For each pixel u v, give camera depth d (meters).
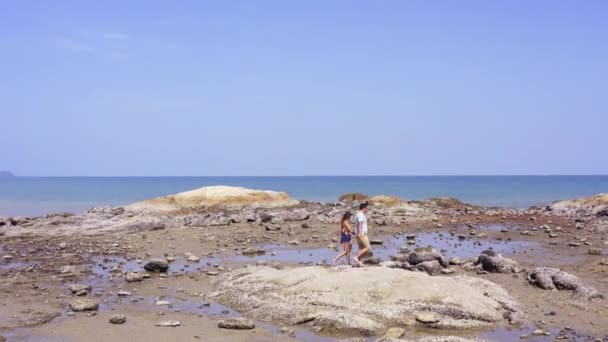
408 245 23.11
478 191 93.19
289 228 27.69
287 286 13.17
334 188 110.00
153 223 27.66
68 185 129.75
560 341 10.26
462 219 32.31
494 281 15.38
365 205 16.81
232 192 36.59
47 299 13.55
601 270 17.16
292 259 19.41
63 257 19.80
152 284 15.34
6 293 14.19
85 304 12.59
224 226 28.52
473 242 23.95
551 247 22.27
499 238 25.03
